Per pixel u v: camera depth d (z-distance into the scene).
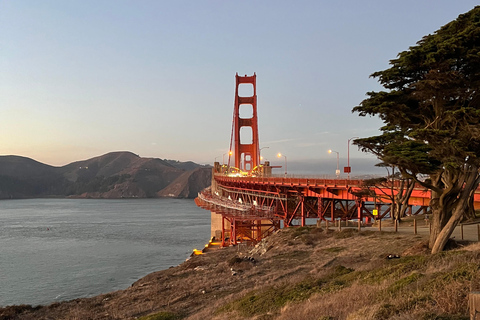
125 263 72.88
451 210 22.52
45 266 71.19
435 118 22.75
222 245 70.25
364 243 29.91
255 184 76.00
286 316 13.41
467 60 20.06
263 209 69.06
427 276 13.09
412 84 22.50
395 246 26.42
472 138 18.83
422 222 38.03
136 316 21.17
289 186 60.44
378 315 10.36
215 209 77.31
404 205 39.81
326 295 15.16
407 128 25.09
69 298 50.88
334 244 32.53
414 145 21.25
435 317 9.34
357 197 47.09
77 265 71.75
